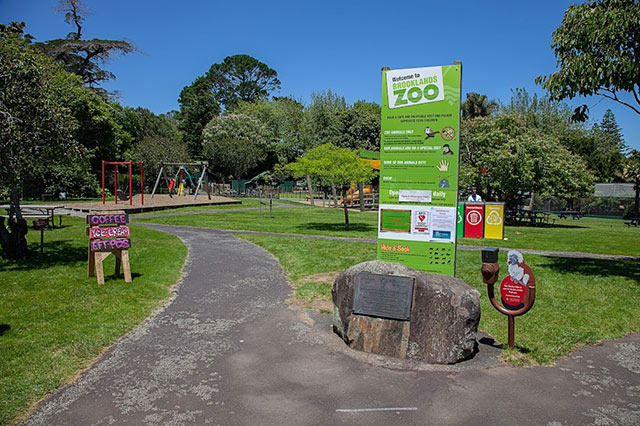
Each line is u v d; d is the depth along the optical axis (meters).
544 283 9.21
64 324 6.18
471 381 4.71
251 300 7.77
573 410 4.13
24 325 6.08
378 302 5.38
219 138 57.00
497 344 5.78
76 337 5.72
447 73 6.55
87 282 8.48
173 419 3.93
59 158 10.31
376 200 35.97
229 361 5.19
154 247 12.89
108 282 8.55
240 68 85.81
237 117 60.03
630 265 11.40
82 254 11.34
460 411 4.10
